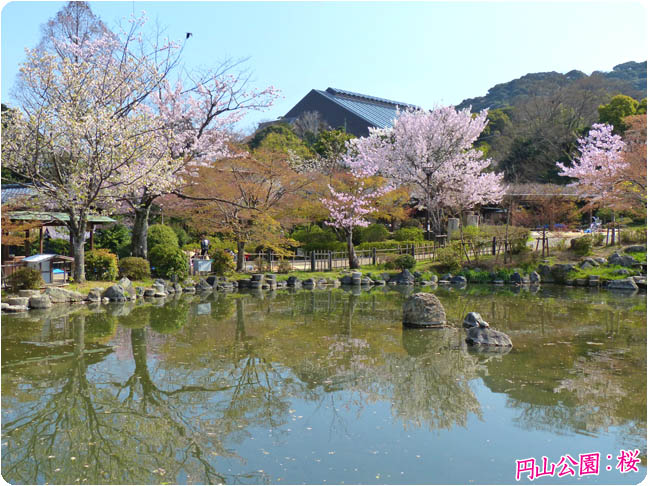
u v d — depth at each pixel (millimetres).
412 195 30203
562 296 16719
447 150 27562
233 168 19719
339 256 24547
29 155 13859
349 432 5793
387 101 69500
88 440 5652
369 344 9906
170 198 19375
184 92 18016
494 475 4805
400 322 12234
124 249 20031
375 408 6535
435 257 23875
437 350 9438
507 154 43469
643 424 5996
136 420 6184
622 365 8367
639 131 24688
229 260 19984
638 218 29891
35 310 13242
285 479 4746
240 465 5027
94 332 10781
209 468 4977
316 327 11578
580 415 6254
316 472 4867
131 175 14633
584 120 46312
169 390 7215
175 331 11016
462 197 28969
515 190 34188
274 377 7801
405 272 20828
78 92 14367
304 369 8203
